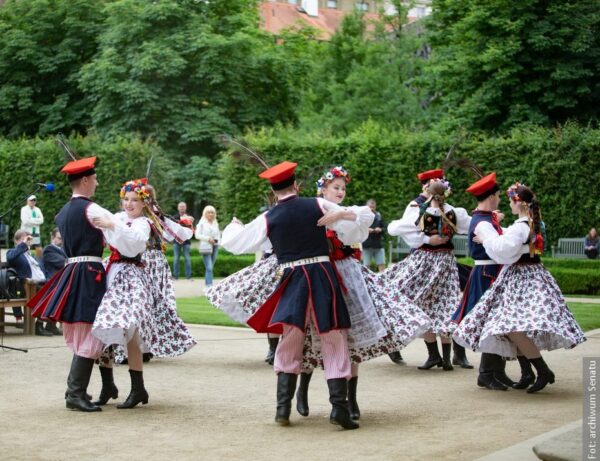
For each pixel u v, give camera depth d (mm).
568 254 17531
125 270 5941
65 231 5902
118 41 28000
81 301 5723
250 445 4758
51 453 4609
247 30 29578
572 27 22328
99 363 5969
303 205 5312
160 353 6754
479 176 7727
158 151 23469
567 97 22562
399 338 5570
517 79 22375
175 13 28000
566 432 4426
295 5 57062
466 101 23109
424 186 7797
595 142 17578
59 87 31453
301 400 5535
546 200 17938
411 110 30703
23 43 30219
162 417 5527
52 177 23406
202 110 28109
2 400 6094
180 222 7816
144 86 27297
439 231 7523
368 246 16188
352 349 5410
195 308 12086
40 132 30156
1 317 10000
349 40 34938
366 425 5254
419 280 7543
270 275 7012
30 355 8211
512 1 22141
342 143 20234
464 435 4945
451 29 25047
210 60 27969
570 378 6902
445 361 7484
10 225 24031
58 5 31234
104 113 27969
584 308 11992
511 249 6113
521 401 6012
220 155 27328
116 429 5191
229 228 5469
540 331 6242
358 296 5379
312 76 33906
